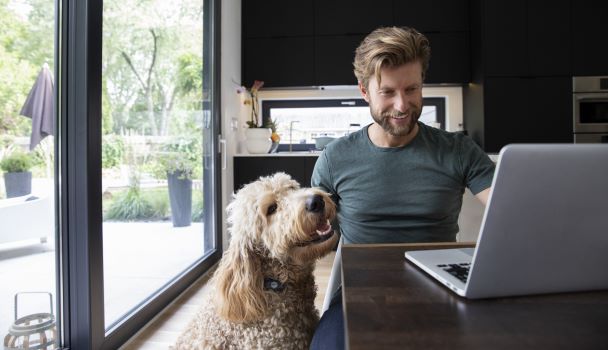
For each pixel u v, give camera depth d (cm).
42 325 131
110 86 168
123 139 179
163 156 219
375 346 42
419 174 113
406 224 113
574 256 54
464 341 43
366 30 353
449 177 113
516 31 325
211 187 286
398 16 352
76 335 143
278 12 361
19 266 130
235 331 91
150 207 205
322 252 99
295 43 360
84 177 141
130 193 186
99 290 147
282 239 95
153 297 192
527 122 326
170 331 174
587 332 45
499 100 326
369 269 71
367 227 116
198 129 269
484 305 54
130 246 185
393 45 103
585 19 323
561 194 51
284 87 364
